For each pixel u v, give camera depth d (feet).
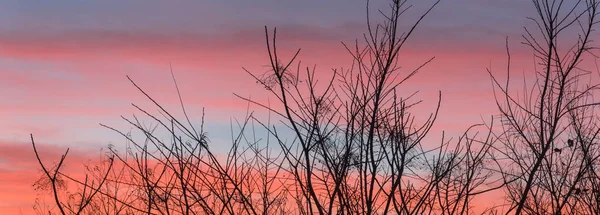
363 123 19.39
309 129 19.60
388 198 18.63
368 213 18.62
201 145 20.10
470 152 19.79
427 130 19.54
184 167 19.72
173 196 19.69
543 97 21.95
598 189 23.56
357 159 19.29
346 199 18.89
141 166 19.99
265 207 19.99
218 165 20.03
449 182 19.60
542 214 22.25
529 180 19.94
